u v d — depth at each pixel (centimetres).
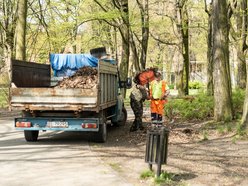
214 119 1514
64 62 1519
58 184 707
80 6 2850
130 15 2952
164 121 1664
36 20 3428
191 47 5416
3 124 1712
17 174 786
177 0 3078
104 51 1541
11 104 1165
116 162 909
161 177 724
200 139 1200
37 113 1206
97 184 706
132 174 789
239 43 2756
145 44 3206
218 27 1488
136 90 1426
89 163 896
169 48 5912
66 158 957
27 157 969
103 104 1202
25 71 1282
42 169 831
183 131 1318
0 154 1010
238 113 1588
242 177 761
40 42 3788
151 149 744
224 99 1486
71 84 1230
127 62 2916
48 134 1414
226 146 1076
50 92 1148
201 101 2002
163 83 1419
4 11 3309
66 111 1196
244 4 2558
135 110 1427
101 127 1202
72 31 3105
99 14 2695
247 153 984
